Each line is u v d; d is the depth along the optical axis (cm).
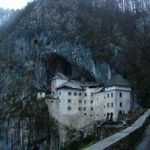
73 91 13488
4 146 15162
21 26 18962
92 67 15525
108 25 18775
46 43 16700
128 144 3056
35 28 17800
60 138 13062
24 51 17738
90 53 15900
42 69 16038
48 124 13662
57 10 18125
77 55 15750
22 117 14650
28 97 15200
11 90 16700
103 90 13012
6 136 15188
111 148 2434
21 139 14388
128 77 16000
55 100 13738
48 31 16988
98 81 15225
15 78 17025
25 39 18062
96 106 13225
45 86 15438
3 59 19112
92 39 16788
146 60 17800
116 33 18400
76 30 16912
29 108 14662
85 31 17150
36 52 16838
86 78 15362
